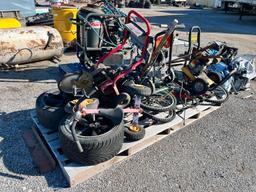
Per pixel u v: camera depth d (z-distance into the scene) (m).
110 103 2.65
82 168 2.12
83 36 3.97
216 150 2.71
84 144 2.00
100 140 2.04
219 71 3.35
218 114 3.51
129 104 2.62
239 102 3.94
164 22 11.88
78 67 4.47
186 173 2.34
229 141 2.89
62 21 5.81
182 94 3.20
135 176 2.25
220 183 2.24
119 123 2.23
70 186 2.07
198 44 3.32
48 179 2.14
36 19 6.88
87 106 2.25
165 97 2.95
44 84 4.14
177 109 3.07
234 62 3.77
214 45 3.22
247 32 10.39
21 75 4.48
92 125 2.29
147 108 2.71
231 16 16.97
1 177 2.14
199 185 2.21
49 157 2.33
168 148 2.68
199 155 2.61
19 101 3.46
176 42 5.03
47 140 2.43
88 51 4.14
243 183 2.26
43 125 2.58
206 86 3.13
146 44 2.58
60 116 2.47
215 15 17.22
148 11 18.33
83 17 3.86
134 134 2.42
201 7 26.73
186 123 3.08
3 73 4.51
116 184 2.15
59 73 4.68
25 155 2.41
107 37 4.18
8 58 4.47
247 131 3.13
